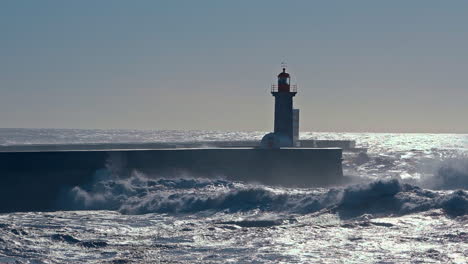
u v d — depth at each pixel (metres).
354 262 78.69
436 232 90.88
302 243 87.69
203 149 146.88
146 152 139.50
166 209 116.81
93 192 128.50
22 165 126.19
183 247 86.75
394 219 99.00
